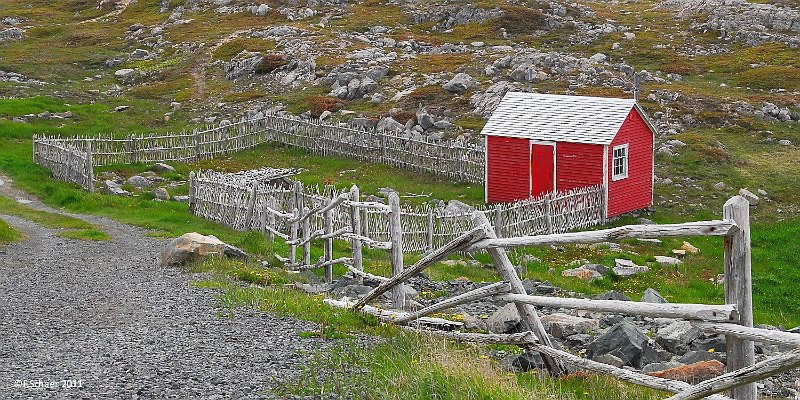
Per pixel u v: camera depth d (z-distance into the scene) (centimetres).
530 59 5594
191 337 1473
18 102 5291
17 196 3638
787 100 4906
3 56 6850
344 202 2131
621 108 3584
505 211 3091
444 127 4594
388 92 5294
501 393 1098
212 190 3284
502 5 7238
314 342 1432
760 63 5769
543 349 1285
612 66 5638
